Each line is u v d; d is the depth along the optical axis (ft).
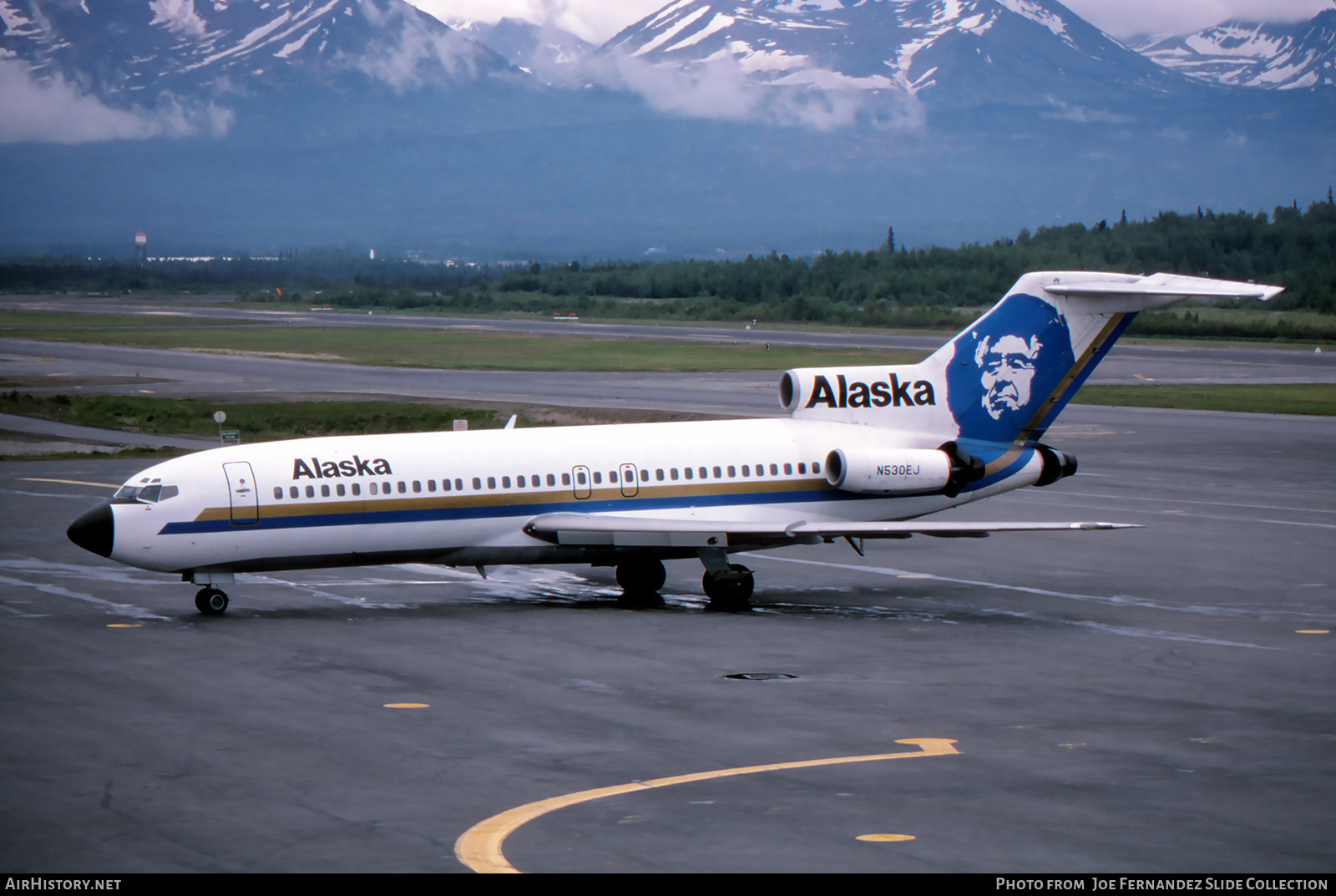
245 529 258.98
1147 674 213.05
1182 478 486.79
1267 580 307.78
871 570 324.19
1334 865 124.98
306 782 151.12
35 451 586.86
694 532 265.54
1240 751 167.02
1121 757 163.53
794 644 236.02
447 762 159.94
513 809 141.28
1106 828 135.85
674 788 149.18
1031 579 311.47
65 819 137.59
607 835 133.08
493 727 176.55
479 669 213.25
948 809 141.90
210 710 184.96
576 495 279.49
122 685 200.13
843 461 286.25
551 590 295.48
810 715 184.44
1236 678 210.38
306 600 279.08
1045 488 461.37
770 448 293.23
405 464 270.67
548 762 159.94
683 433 292.61
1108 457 544.21
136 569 313.32
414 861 125.39
